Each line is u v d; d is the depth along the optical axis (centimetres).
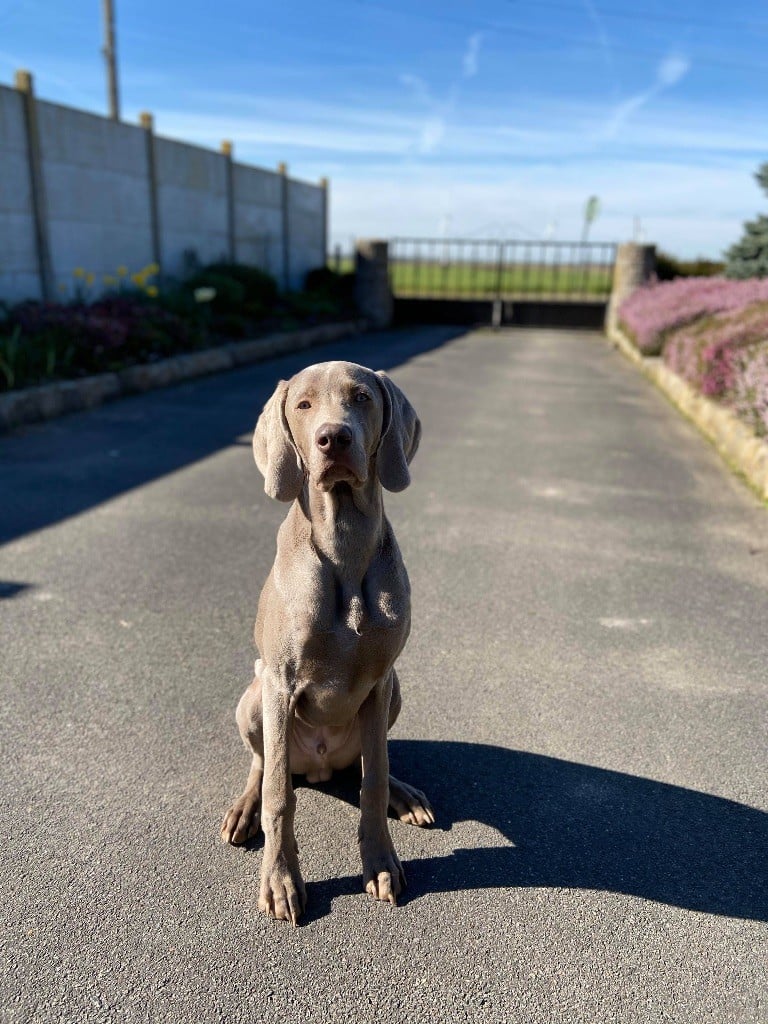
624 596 203
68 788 124
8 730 139
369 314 923
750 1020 90
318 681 106
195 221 666
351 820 122
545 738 143
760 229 680
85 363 436
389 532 110
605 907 105
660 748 140
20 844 112
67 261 514
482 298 984
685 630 185
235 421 387
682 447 369
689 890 109
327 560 103
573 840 118
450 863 113
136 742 136
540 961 96
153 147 595
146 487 282
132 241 584
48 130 485
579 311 966
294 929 100
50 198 493
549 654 172
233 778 128
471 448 357
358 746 123
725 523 261
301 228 884
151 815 119
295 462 106
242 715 116
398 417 109
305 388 103
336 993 91
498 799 127
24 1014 87
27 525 241
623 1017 89
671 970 96
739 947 100
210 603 191
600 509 274
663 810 125
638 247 868
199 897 105
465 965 96
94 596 193
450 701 154
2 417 352
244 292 659
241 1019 88
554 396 497
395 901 105
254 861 111
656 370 561
